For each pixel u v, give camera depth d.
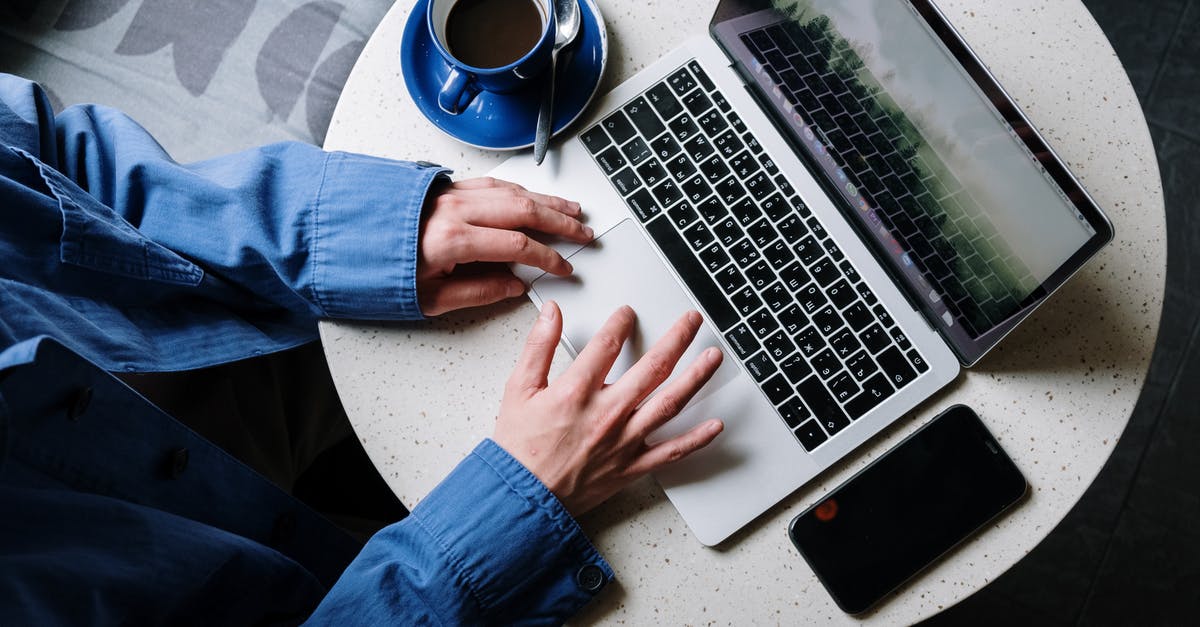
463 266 0.73
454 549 0.63
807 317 0.69
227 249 0.70
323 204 0.70
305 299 0.71
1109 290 0.70
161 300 0.73
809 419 0.68
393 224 0.69
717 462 0.68
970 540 0.67
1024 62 0.73
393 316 0.71
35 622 0.52
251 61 1.04
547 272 0.71
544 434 0.65
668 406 0.66
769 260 0.71
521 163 0.74
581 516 0.69
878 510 0.67
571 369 0.67
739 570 0.67
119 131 0.75
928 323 0.69
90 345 0.64
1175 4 1.31
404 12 0.78
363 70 0.77
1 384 0.55
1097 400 0.68
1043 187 0.57
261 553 0.68
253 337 0.77
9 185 0.63
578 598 0.65
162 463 0.65
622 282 0.71
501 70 0.66
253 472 0.72
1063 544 1.24
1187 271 1.28
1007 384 0.69
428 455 0.71
